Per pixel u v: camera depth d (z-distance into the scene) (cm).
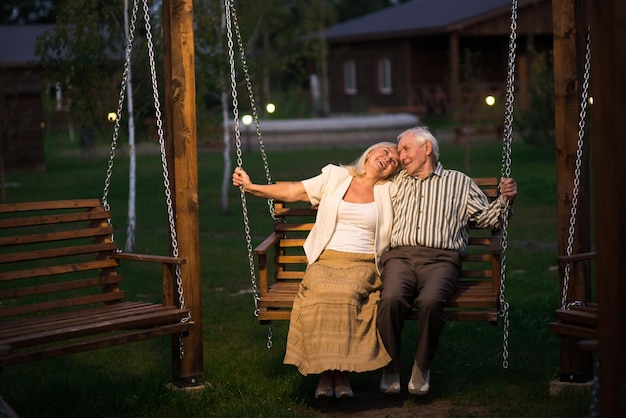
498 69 3703
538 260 1060
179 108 587
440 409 550
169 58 586
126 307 582
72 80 1148
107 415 546
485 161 2278
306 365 544
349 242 592
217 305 866
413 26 3556
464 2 3731
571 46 554
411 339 717
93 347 513
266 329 764
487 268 1047
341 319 545
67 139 3519
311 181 609
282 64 2100
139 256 599
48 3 4872
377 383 604
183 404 554
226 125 1596
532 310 790
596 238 379
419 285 571
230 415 536
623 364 370
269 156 2605
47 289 584
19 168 2433
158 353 704
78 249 607
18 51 2812
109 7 1148
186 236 588
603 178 371
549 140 2248
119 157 2803
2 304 885
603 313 371
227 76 1475
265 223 1458
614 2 367
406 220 589
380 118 3175
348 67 4072
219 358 661
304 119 3139
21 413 548
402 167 610
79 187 2022
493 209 589
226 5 629
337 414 545
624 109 369
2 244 575
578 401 542
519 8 3288
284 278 629
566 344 561
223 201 1593
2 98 1900
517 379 600
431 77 3766
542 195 1678
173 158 587
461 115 3067
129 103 1141
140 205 1705
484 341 703
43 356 488
